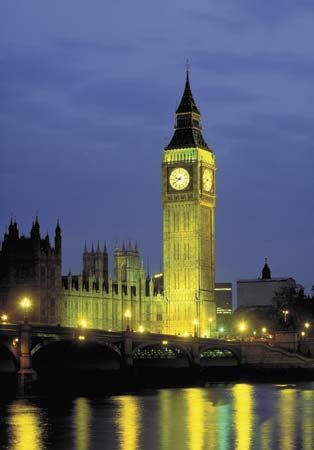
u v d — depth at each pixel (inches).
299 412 7677.2
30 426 6835.6
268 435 6540.4
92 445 6166.3
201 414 7554.1
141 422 7086.6
